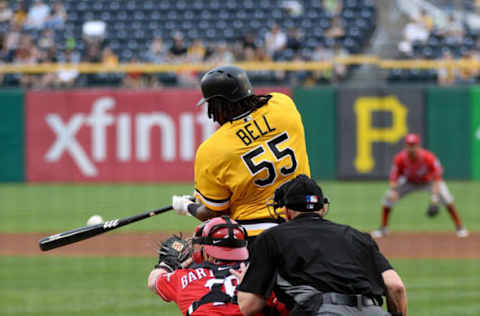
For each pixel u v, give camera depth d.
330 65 75.94
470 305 31.16
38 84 80.81
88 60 85.00
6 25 94.12
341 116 73.44
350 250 15.42
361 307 15.04
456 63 75.19
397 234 50.09
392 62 75.50
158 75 80.94
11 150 76.19
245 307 15.44
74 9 95.69
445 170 73.31
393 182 48.84
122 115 75.81
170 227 52.41
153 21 94.00
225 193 17.77
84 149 76.25
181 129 75.50
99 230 18.83
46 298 32.94
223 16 94.69
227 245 16.69
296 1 95.56
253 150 17.52
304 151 18.11
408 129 73.06
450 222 55.56
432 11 96.31
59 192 70.38
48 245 18.66
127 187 73.31
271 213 17.56
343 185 72.69
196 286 16.56
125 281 36.56
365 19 92.56
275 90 73.56
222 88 17.70
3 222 55.03
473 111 72.75
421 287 34.88
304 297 14.95
